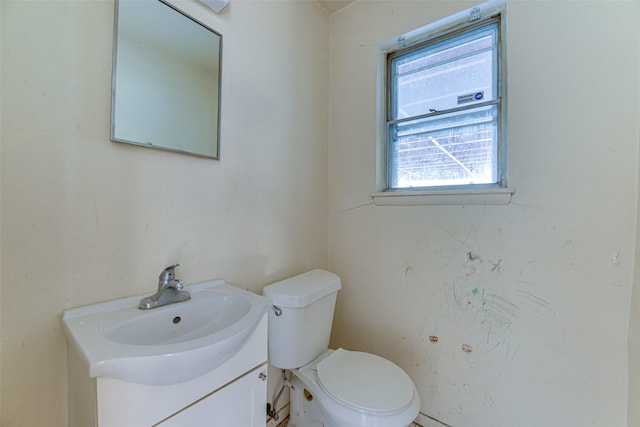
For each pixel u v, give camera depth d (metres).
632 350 0.96
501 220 1.23
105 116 0.84
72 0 0.77
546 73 1.13
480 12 1.31
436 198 1.38
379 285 1.59
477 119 1.37
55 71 0.75
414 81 1.56
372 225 1.62
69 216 0.77
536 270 1.16
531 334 1.17
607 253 1.02
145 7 0.93
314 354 1.29
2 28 0.67
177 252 1.02
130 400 0.62
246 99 1.26
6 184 0.68
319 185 1.71
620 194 1.00
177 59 1.01
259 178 1.33
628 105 0.98
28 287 0.71
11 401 0.69
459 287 1.34
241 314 0.94
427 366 1.43
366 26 1.64
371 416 0.96
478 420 1.29
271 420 1.36
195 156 1.07
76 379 0.71
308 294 1.23
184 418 0.71
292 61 1.52
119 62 0.87
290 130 1.51
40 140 0.73
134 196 0.91
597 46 1.04
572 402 1.08
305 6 1.60
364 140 1.65
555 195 1.12
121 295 0.88
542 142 1.14
